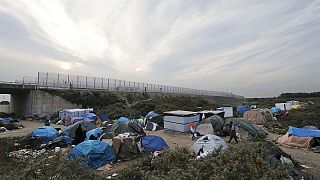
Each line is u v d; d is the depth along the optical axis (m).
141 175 8.32
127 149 13.35
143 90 58.47
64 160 6.15
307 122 26.84
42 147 15.74
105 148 12.43
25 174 5.39
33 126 28.23
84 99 41.22
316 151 14.56
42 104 37.56
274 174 6.53
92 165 11.50
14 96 45.53
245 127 19.48
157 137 15.48
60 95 39.41
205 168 6.87
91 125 19.55
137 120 28.50
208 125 20.48
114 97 46.44
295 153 14.28
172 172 6.75
